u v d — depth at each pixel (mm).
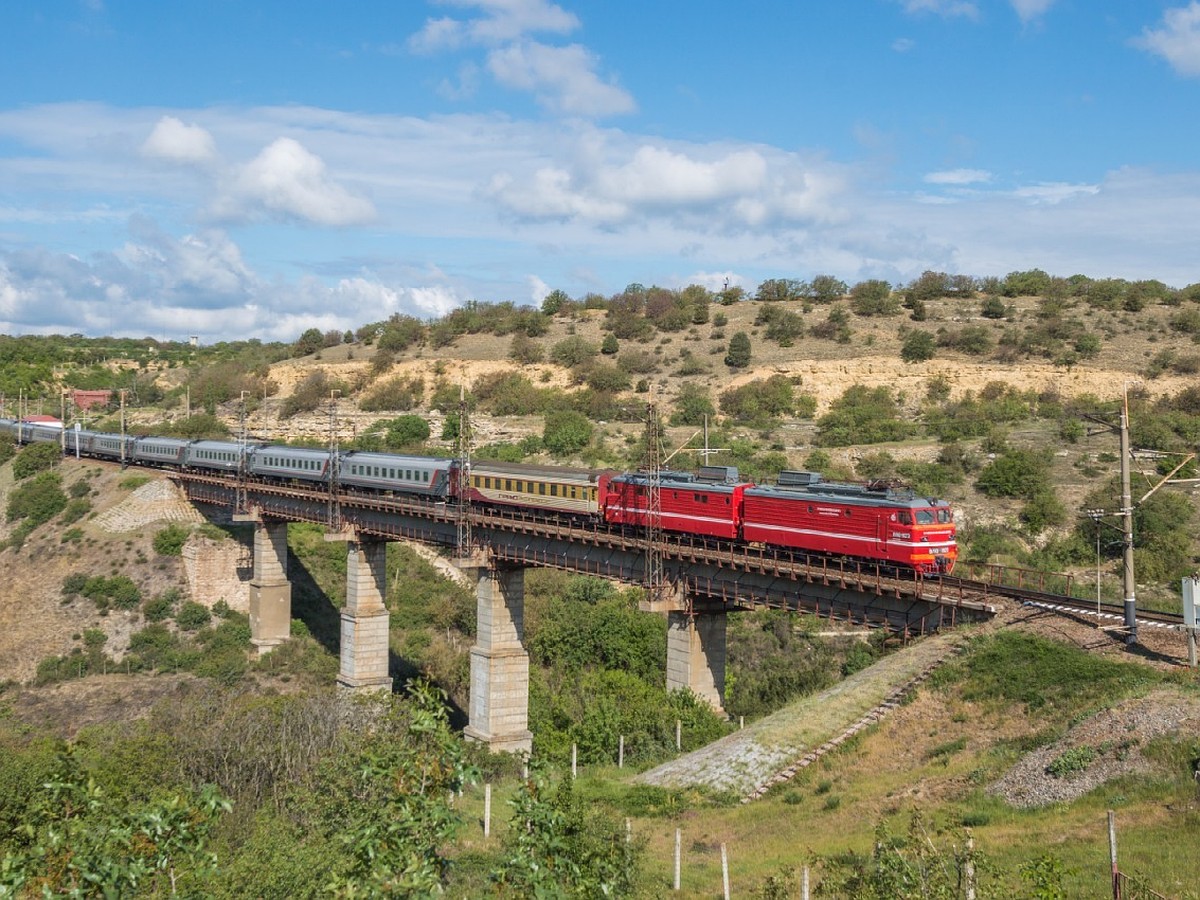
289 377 185375
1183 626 43531
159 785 40250
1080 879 27531
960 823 34500
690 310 186250
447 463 81438
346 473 90375
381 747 35125
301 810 35500
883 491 53969
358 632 81688
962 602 47969
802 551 56750
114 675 87375
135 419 179500
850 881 28016
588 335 185000
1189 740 33969
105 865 21266
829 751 44094
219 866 28234
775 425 133375
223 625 95188
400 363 178000
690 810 42375
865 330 168375
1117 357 143125
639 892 30781
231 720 47188
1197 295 173750
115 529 105438
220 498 101750
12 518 115812
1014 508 97000
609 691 70375
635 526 66125
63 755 27641
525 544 69688
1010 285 191750
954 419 126312
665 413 141750
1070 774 35438
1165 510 88688
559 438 129625
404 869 20438
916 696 45344
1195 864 27438
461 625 100312
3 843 31281
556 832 23250
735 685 73000
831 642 82562
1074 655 43094
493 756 58969
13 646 90875
